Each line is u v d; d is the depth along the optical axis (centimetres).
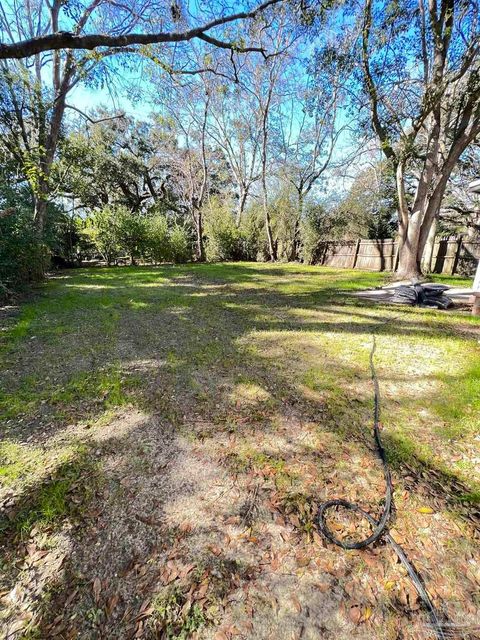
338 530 125
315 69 726
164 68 467
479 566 111
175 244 1390
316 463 162
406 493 142
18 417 203
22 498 141
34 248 700
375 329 391
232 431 189
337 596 102
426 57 625
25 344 332
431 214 742
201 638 92
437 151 694
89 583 107
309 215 1312
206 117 1398
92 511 135
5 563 113
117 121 1584
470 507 135
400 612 97
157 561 114
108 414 208
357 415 204
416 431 187
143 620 96
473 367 271
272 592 104
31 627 95
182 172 1544
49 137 816
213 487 148
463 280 781
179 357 301
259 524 128
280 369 274
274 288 714
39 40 296
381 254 1120
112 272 1004
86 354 308
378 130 703
